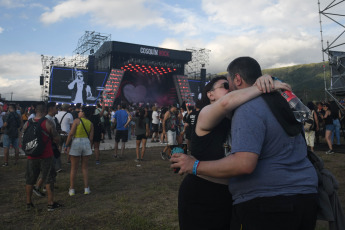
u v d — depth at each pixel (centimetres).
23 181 609
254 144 125
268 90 132
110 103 3647
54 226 365
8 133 755
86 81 3588
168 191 525
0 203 465
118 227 359
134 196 500
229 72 156
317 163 151
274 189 127
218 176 133
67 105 800
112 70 3734
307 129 880
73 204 452
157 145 1272
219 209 173
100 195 506
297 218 127
